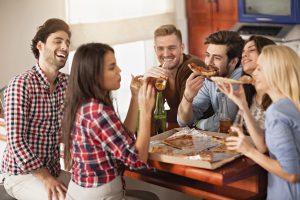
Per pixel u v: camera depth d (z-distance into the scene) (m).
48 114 2.51
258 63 1.94
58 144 2.60
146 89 2.05
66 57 2.53
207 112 2.67
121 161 2.08
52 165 2.59
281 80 1.86
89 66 1.97
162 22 5.25
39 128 2.50
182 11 5.55
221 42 2.60
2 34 3.77
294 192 1.88
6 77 3.85
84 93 1.99
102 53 1.98
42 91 2.48
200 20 5.46
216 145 2.08
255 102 2.33
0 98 3.09
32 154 2.40
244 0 4.95
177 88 2.87
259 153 1.86
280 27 4.70
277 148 1.81
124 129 2.09
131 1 4.86
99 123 1.96
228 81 2.01
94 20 4.51
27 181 2.46
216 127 2.44
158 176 2.15
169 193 2.69
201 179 1.87
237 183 2.08
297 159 1.81
